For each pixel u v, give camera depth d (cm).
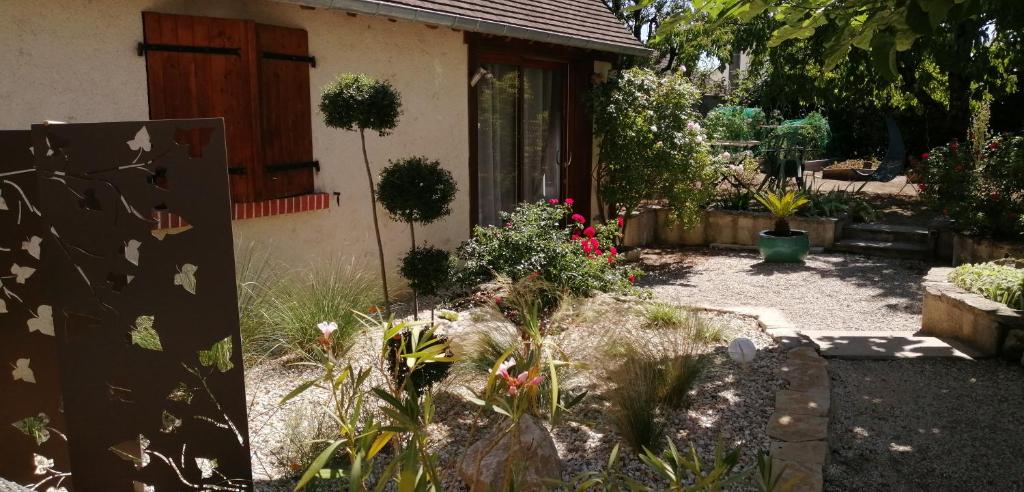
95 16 496
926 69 1287
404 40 721
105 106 506
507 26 763
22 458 344
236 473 309
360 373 278
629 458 372
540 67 937
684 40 1566
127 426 307
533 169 945
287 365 494
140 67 522
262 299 531
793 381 470
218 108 559
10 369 338
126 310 299
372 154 702
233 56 563
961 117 1466
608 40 957
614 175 1022
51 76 479
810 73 1328
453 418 413
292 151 620
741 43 1384
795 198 1127
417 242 763
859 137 2028
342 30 661
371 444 221
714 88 2197
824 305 773
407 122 733
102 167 292
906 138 1902
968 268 654
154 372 303
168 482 312
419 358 268
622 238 1067
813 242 1096
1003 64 1193
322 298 531
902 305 770
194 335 299
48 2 473
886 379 523
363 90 445
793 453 368
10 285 331
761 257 1048
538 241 596
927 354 565
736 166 1232
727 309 661
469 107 807
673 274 937
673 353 459
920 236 1053
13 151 321
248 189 581
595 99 977
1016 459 404
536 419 395
